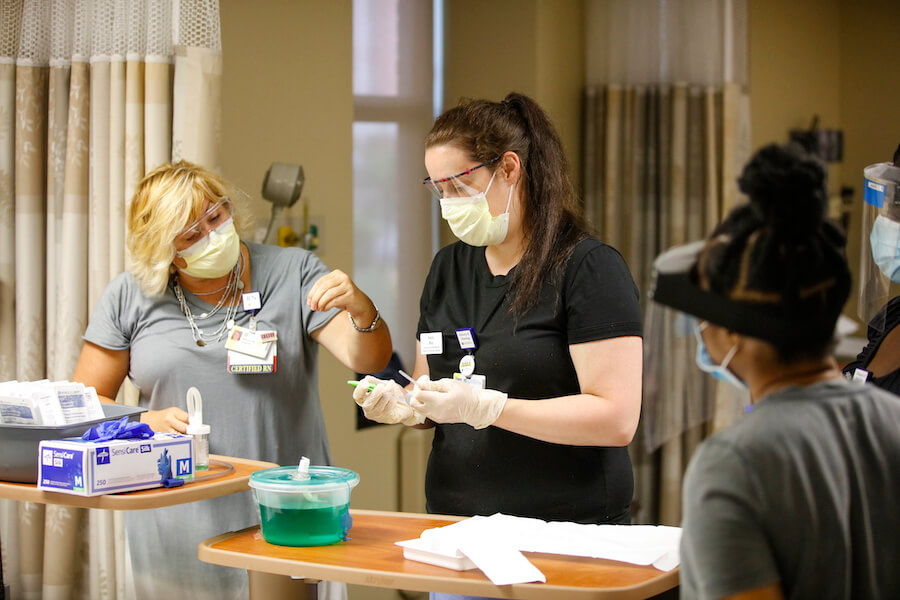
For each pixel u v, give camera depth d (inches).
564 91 166.2
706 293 39.0
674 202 159.6
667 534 56.9
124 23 98.7
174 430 69.6
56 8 102.6
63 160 103.2
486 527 57.7
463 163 66.5
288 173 121.0
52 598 101.2
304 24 140.2
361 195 159.9
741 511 36.3
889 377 65.7
